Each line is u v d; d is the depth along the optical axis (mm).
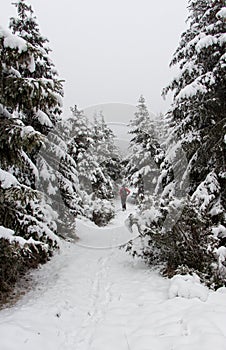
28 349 3615
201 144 8352
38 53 5156
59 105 8016
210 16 8336
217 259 6242
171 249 6891
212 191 7539
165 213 7316
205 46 7602
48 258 8492
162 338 3814
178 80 8750
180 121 9719
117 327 4395
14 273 6125
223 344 3381
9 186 5012
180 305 4777
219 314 4160
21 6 8961
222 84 7922
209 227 6785
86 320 4852
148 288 6016
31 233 6055
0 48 4957
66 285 6406
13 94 5188
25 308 4906
